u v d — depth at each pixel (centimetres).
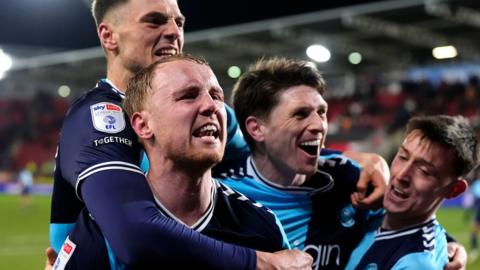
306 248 265
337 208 272
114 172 193
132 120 194
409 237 254
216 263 179
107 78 262
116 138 206
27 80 3228
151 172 194
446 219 1596
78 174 201
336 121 2402
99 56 2591
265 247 201
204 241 181
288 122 250
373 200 266
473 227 1059
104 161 198
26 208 1972
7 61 2744
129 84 197
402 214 254
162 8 249
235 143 274
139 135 193
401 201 253
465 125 253
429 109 2228
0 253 1027
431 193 249
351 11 1859
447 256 257
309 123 249
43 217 1702
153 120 186
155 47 249
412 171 248
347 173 276
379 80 2716
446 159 246
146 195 188
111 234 180
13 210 1916
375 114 2353
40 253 1030
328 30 2073
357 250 271
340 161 279
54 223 244
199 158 181
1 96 3525
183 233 180
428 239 249
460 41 2169
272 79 253
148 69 190
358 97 2577
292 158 254
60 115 3353
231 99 279
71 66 2831
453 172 250
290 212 265
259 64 270
